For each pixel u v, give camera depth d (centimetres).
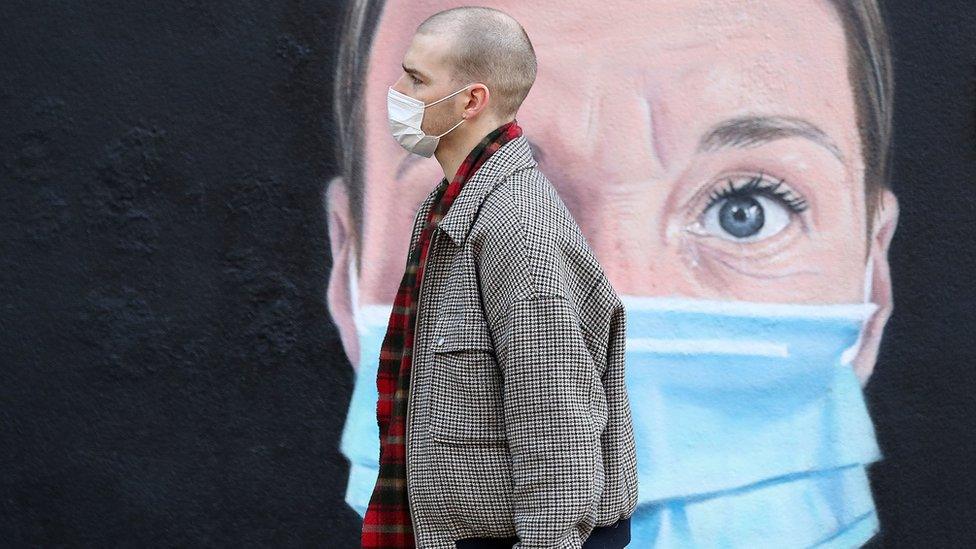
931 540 823
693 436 820
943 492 823
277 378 814
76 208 807
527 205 473
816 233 823
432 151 521
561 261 468
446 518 474
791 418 823
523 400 448
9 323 805
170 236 808
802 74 818
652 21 816
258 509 813
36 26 804
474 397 469
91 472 807
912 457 823
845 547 822
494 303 464
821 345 824
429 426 473
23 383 805
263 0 807
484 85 502
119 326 807
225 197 809
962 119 820
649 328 822
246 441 812
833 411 823
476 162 503
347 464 816
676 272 822
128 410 808
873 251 823
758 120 818
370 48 812
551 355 448
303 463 815
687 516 820
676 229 822
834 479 823
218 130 808
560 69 818
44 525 806
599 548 496
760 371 823
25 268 806
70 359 807
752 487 820
